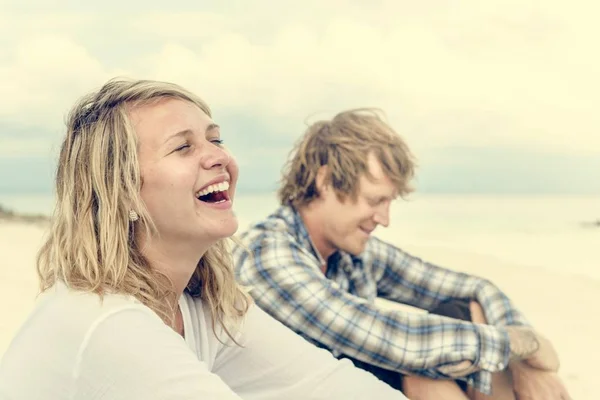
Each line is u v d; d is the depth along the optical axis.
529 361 2.21
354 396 1.42
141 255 1.27
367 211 2.37
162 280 1.29
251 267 2.17
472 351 2.07
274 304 2.13
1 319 3.50
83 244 1.21
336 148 2.37
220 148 1.28
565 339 3.32
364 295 2.44
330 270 2.44
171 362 1.14
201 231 1.25
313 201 2.38
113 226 1.21
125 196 1.22
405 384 2.14
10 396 1.15
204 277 1.40
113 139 1.23
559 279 3.95
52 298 1.21
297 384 1.42
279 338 1.44
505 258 4.19
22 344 1.18
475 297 2.46
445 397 2.11
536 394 2.19
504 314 2.38
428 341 2.07
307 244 2.34
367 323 2.07
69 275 1.21
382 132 2.41
